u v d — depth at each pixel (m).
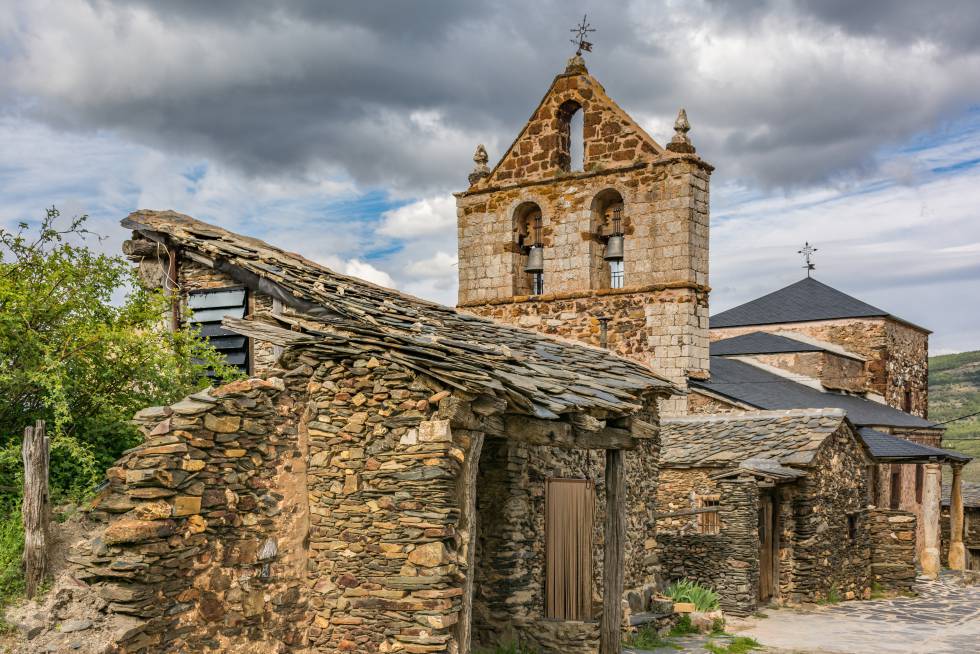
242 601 8.19
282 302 11.14
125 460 7.61
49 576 7.27
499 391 8.55
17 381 8.30
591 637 11.32
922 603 21.00
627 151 23.31
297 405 9.00
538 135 24.58
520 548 11.73
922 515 33.31
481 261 25.11
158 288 10.72
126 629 7.11
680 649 13.78
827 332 37.19
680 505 20.59
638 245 22.91
